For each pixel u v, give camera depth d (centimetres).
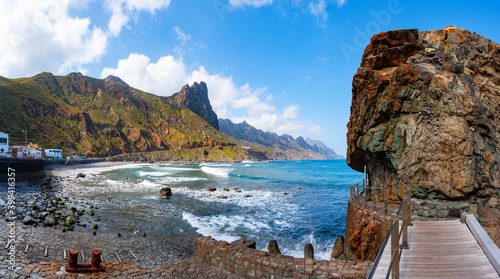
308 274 771
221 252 975
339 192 4066
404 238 649
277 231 1855
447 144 966
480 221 908
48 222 1562
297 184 5350
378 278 510
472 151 938
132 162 14450
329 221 2159
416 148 1030
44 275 821
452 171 949
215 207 2664
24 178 3161
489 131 960
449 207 919
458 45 1231
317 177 7444
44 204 2156
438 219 904
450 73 1062
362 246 997
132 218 2069
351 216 1219
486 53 1173
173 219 2092
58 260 989
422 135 1023
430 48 1216
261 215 2356
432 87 1025
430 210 944
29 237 1195
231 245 1012
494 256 548
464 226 776
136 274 908
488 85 1108
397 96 1105
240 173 8175
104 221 1914
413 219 902
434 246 653
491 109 1041
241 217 2256
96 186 3997
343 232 1855
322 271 758
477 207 925
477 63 1158
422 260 581
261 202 3036
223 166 12962
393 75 1123
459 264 558
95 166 9838
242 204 2878
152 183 4666
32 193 2639
